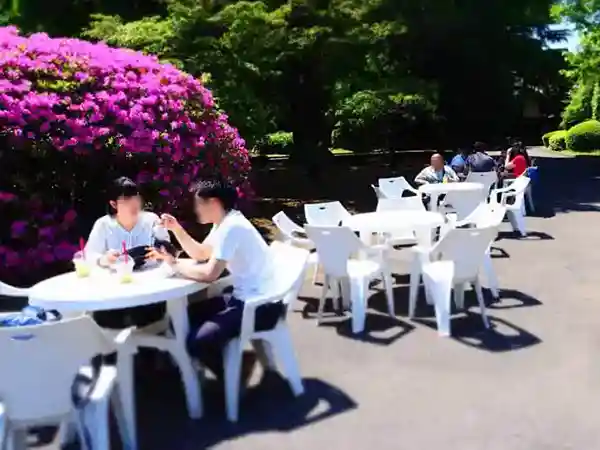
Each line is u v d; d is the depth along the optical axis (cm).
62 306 365
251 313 397
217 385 450
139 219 478
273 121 1622
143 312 459
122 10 1516
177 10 1219
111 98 688
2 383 303
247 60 1297
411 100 2492
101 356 367
